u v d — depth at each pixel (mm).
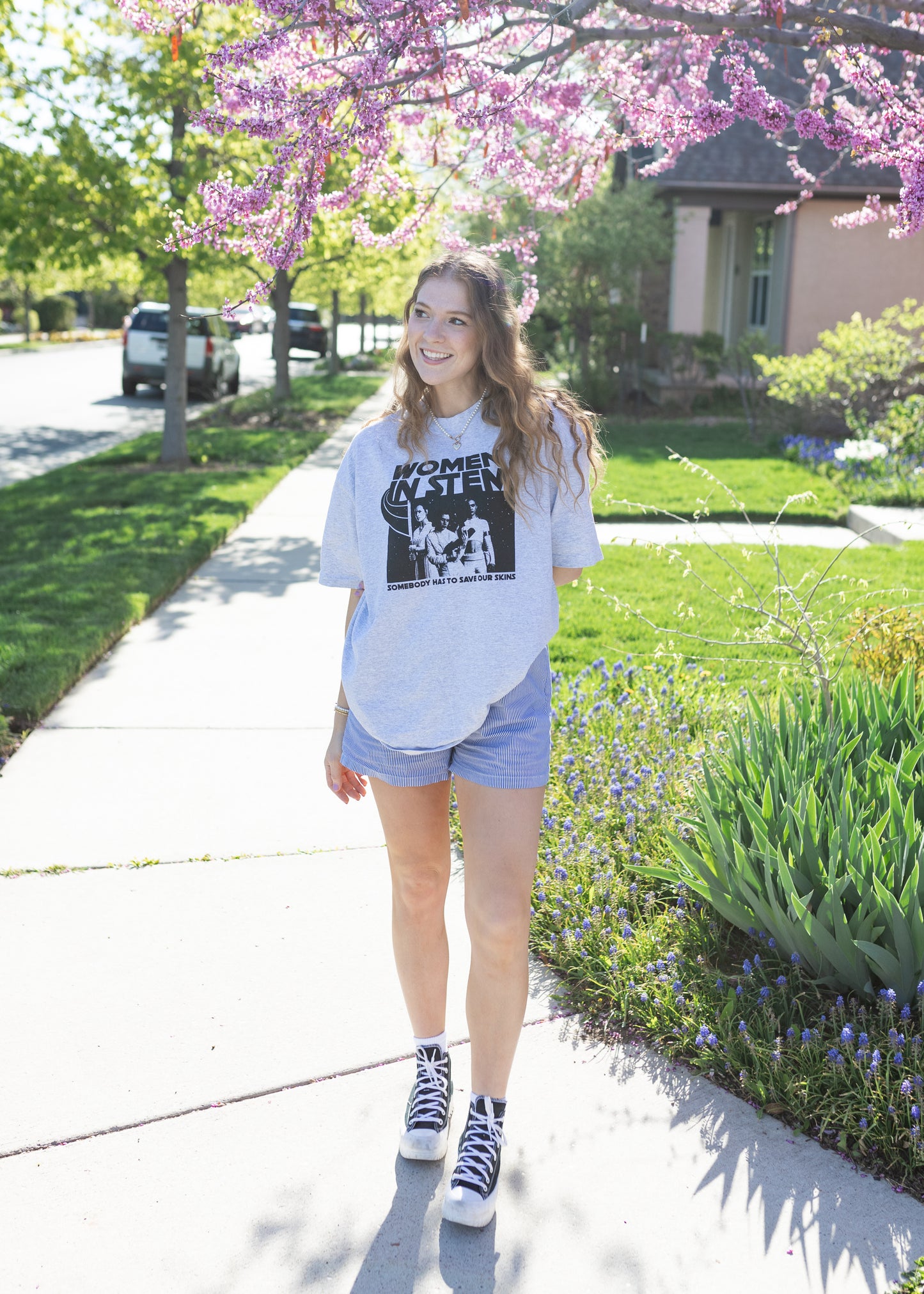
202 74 3480
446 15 3156
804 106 4320
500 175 4453
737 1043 2688
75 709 5289
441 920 2475
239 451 14469
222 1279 2109
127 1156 2418
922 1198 2297
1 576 7535
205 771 4570
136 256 12641
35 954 3193
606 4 3678
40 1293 2070
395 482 2242
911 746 3428
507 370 2172
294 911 3465
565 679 5336
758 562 7941
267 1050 2777
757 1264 2131
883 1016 2615
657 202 17969
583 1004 3008
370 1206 2295
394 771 2291
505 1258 2158
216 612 7082
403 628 2219
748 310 21453
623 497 10414
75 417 19031
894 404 12188
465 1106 2609
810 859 2855
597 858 3461
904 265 17969
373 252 13797
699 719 4613
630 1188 2330
